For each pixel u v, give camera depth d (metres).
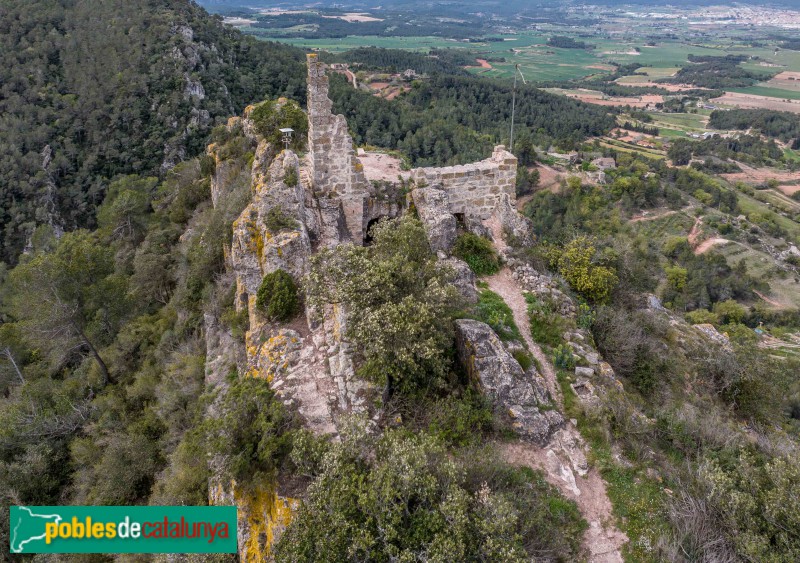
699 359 22.39
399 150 72.25
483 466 12.40
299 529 9.98
